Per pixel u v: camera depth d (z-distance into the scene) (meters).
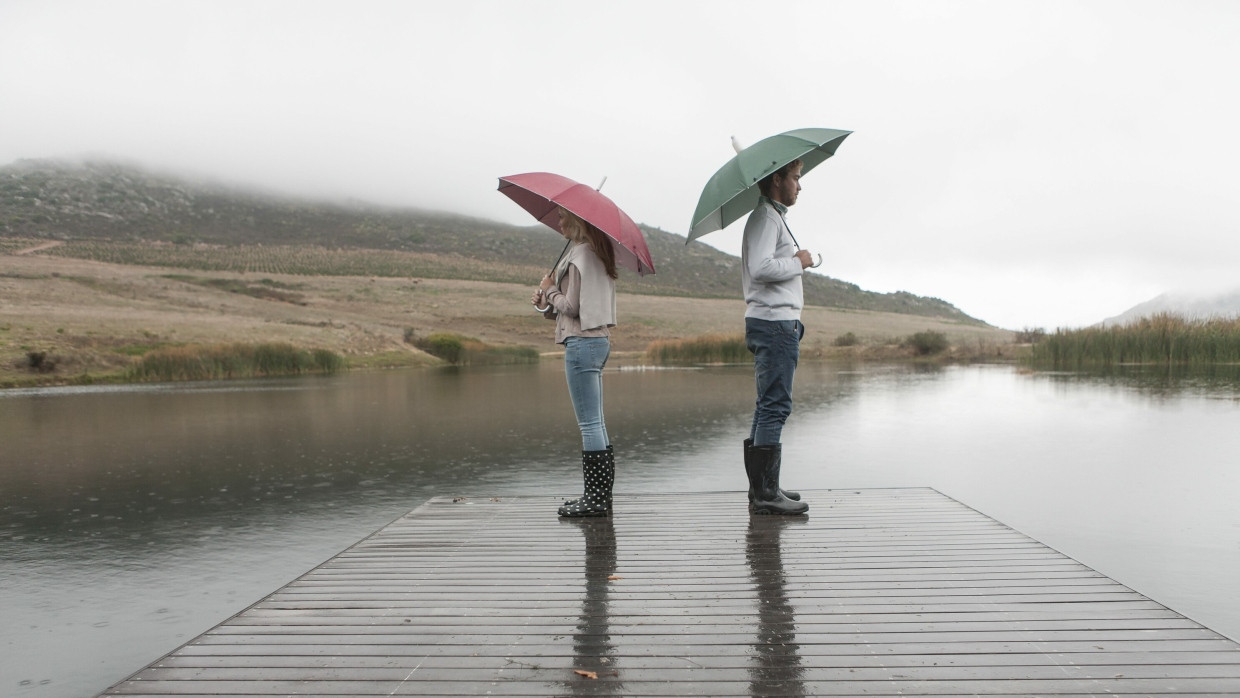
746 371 29.78
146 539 5.93
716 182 3.88
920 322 84.75
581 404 4.18
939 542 3.54
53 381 24.83
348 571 3.28
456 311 72.06
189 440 11.29
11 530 6.21
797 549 3.46
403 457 9.55
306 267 102.62
